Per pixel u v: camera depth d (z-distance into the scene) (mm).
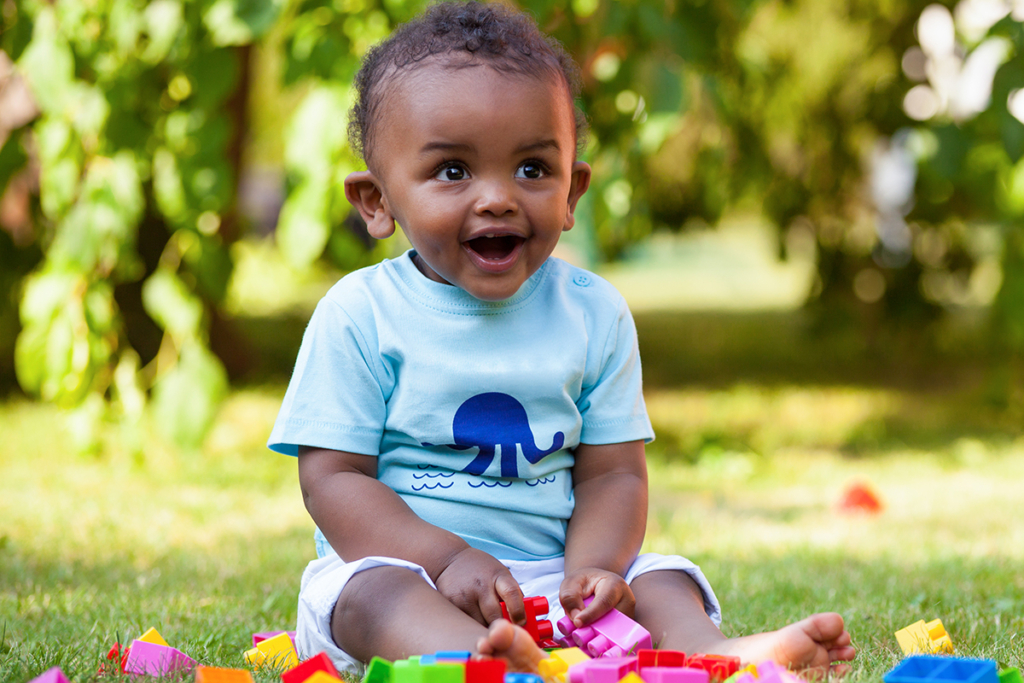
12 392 7035
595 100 4758
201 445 4867
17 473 4859
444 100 1807
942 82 6004
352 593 1691
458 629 1567
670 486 4969
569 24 4578
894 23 7402
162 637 2133
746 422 6590
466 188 1812
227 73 4516
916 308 8023
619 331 2062
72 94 4559
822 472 5270
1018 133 4688
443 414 1890
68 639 2100
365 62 2047
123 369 5020
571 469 2012
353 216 4953
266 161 12828
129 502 4289
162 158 4711
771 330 10750
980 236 7758
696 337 10352
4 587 2846
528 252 1856
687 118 5535
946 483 4969
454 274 1857
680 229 8609
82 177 4809
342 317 1950
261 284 12961
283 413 1919
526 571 1875
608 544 1851
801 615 2416
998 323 5957
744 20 4945
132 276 5367
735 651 1590
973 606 2441
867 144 8078
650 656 1499
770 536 3777
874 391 7523
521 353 1928
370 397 1925
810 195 8297
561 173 1867
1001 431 6242
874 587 2795
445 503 1881
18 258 6719
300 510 4250
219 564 3203
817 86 8109
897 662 1875
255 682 1676
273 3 4172
